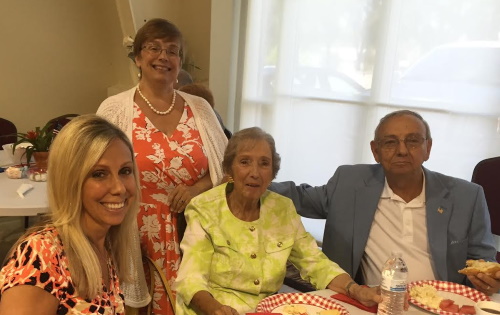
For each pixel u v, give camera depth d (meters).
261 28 4.38
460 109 3.25
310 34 4.07
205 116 2.16
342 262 1.92
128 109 1.98
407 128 1.78
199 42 4.63
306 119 4.18
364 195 1.92
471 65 3.16
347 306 1.47
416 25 3.42
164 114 2.04
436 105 3.37
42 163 2.52
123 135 1.19
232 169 1.65
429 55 3.37
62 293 1.07
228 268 1.58
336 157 4.01
